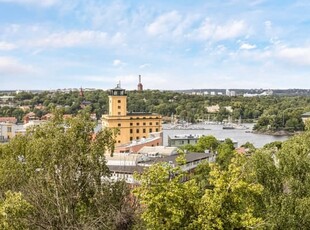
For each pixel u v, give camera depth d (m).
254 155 42.72
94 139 42.22
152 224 29.39
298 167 41.72
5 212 31.55
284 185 42.69
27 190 40.91
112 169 83.25
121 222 38.44
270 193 40.44
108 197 40.16
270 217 38.25
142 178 29.58
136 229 37.16
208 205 29.08
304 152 44.03
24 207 32.47
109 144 42.28
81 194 40.00
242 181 29.78
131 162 92.69
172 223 28.81
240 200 29.53
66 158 39.22
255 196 37.47
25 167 44.47
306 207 38.38
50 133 42.47
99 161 42.03
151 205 29.12
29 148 41.28
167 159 104.12
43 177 39.09
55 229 36.97
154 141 154.00
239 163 34.66
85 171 40.34
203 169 86.56
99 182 40.94
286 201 39.06
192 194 30.02
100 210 38.91
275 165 43.06
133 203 40.41
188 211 29.59
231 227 29.08
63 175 39.03
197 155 121.00
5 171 43.84
